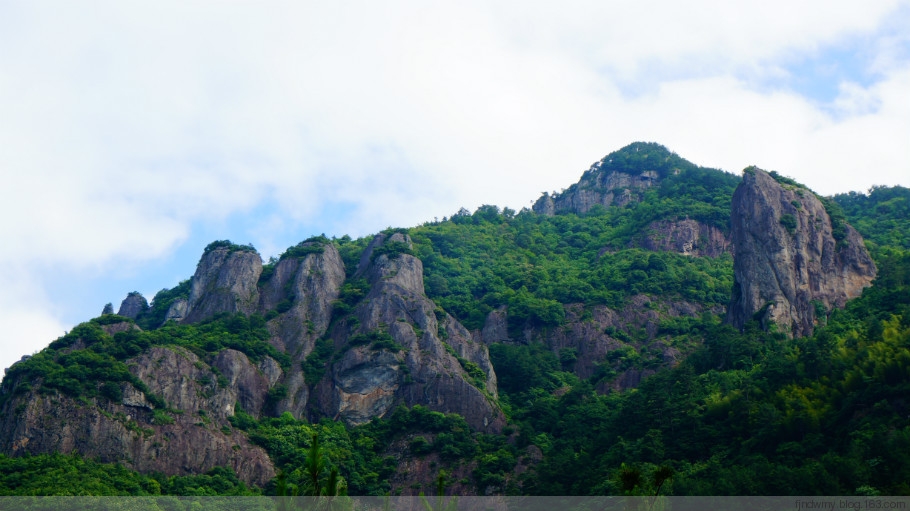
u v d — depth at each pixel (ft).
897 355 481.46
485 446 620.08
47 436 554.87
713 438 513.45
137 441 573.33
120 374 594.65
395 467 606.96
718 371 597.93
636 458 520.83
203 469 584.81
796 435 485.15
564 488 540.93
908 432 427.74
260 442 610.65
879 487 410.31
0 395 586.45
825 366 521.24
